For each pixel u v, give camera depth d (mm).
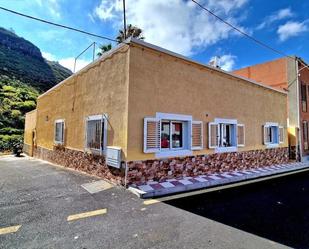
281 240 3498
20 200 5176
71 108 9969
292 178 8758
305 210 4930
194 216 4441
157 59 6934
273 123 12000
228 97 9406
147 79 6633
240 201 5523
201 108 8203
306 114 15398
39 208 4672
